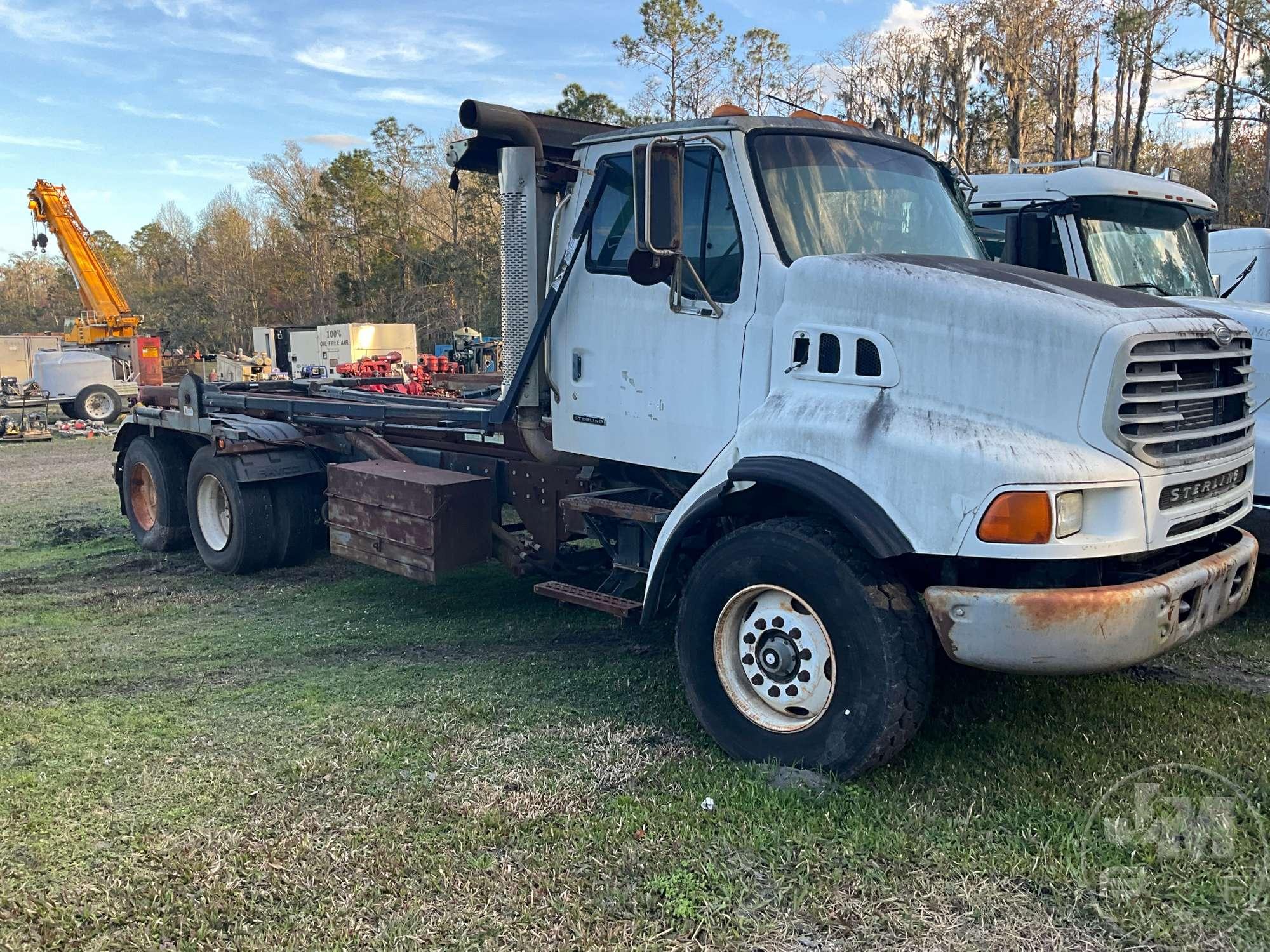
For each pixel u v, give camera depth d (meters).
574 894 3.05
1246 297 9.98
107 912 3.01
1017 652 3.32
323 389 8.38
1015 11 37.47
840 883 3.06
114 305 26.30
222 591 7.23
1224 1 25.16
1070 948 2.74
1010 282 3.66
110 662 5.57
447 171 60.47
